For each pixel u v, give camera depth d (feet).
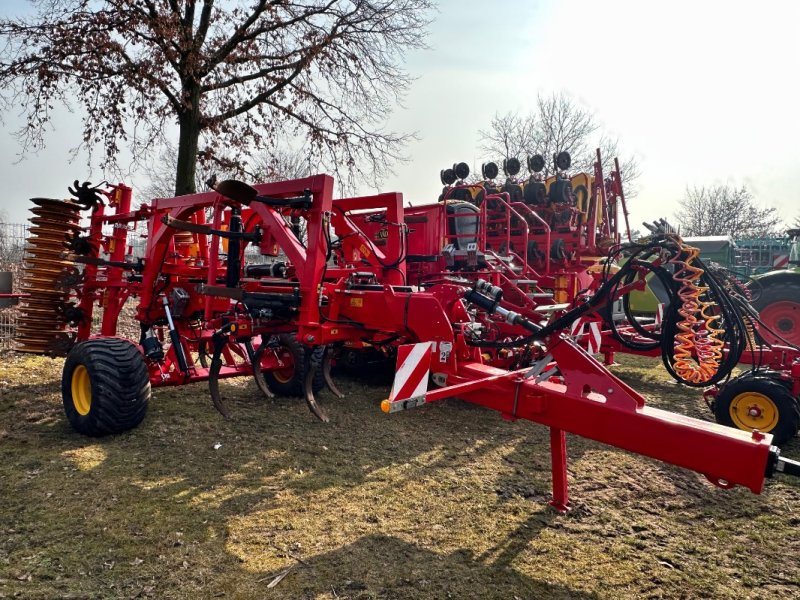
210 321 16.37
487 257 22.25
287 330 15.17
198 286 16.24
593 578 8.82
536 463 13.67
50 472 12.18
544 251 28.37
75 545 9.23
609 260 12.80
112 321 18.90
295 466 13.11
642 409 8.98
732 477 7.84
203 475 12.39
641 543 9.93
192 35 35.29
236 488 11.76
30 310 18.93
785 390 15.11
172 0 33.88
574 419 9.56
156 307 17.81
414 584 8.46
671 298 11.78
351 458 13.75
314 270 13.15
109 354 14.34
